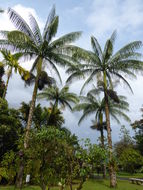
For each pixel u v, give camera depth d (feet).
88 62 52.75
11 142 41.42
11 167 17.21
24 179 23.75
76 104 75.66
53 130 14.42
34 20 44.96
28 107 56.75
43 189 13.25
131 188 42.65
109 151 14.70
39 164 13.87
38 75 42.96
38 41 44.93
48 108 67.46
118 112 73.36
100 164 13.51
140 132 104.22
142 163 73.87
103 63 53.83
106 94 53.31
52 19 46.06
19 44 41.52
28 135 16.16
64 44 44.91
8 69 46.50
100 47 55.57
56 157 13.70
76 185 27.48
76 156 13.55
